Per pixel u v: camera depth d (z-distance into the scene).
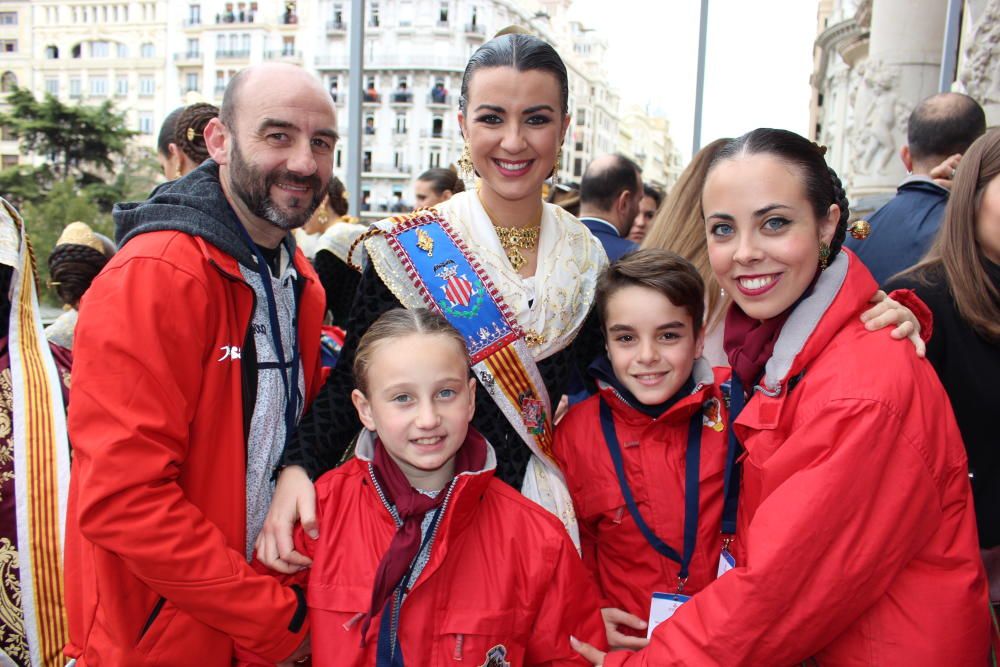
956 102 2.61
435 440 1.37
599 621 1.47
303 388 1.65
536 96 1.53
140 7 27.03
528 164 1.58
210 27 26.59
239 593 1.29
